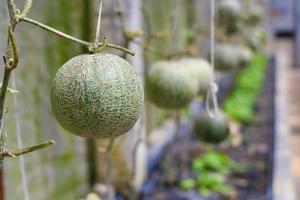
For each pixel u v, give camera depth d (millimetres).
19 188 2521
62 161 3180
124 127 1180
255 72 8609
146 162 3711
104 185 3371
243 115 5977
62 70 1176
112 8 2973
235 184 3723
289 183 3180
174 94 2074
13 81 1900
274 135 4586
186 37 5402
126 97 1156
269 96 7906
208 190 3562
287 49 16625
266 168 4098
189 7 6551
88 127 1153
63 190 3197
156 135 4523
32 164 2826
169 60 2344
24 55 2736
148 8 4559
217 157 4031
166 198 3434
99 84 1136
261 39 7066
